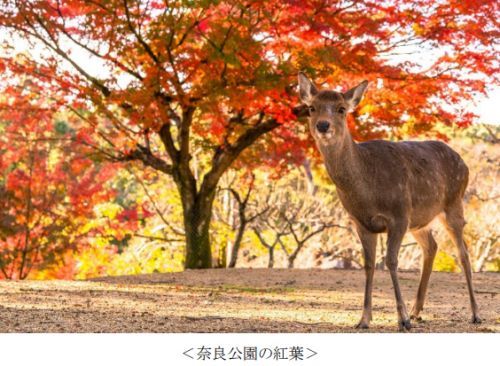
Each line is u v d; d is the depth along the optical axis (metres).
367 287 7.21
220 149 15.69
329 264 24.98
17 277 18.38
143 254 23.84
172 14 12.58
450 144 26.11
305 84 6.96
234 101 12.91
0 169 17.47
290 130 16.66
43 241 17.88
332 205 23.52
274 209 21.50
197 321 7.55
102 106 13.52
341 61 12.90
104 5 12.98
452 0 12.57
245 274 13.77
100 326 7.04
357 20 12.98
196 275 13.56
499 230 24.27
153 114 13.38
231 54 12.15
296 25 13.06
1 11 13.20
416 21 12.88
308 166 23.80
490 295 10.89
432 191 7.59
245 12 12.77
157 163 15.72
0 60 13.87
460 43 13.30
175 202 22.09
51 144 18.88
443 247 25.22
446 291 11.34
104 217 20.86
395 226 7.07
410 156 7.52
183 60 13.02
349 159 6.86
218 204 21.78
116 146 15.52
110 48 13.01
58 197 17.59
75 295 9.78
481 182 25.16
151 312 8.19
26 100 14.98
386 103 14.10
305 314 8.39
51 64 13.81
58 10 13.56
